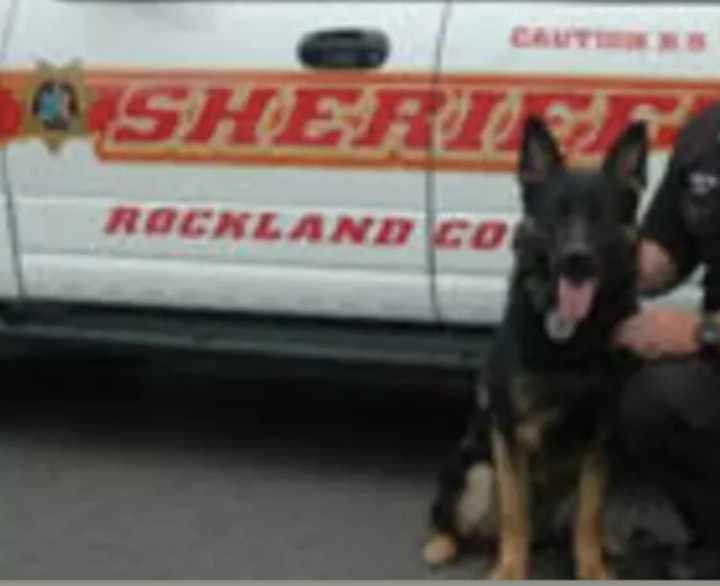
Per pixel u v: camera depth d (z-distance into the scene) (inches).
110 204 216.4
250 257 212.4
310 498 212.8
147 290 216.8
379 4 206.5
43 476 218.8
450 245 205.8
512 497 187.8
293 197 209.8
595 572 188.5
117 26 214.1
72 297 219.9
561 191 180.2
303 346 211.9
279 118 209.2
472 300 206.2
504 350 185.9
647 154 188.5
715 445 183.5
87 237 217.8
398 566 195.9
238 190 211.5
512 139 202.5
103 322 219.9
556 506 192.5
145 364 257.4
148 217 215.2
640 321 183.0
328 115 207.6
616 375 184.4
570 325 179.6
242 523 206.2
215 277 213.9
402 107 205.3
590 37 200.8
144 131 213.6
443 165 204.7
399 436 231.6
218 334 215.5
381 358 209.3
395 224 207.3
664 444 184.9
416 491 214.7
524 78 202.2
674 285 190.7
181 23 211.9
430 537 199.6
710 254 183.9
